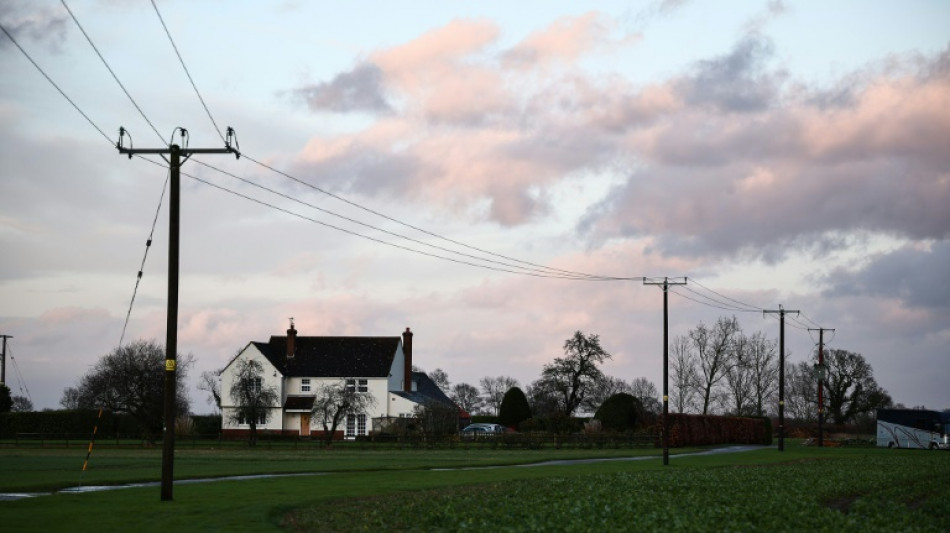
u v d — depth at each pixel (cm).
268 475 4916
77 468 5369
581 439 9125
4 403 11950
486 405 19900
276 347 12025
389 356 11969
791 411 15888
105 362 9500
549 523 2800
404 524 2852
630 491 3872
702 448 9462
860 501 3628
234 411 11088
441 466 5888
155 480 4434
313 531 2697
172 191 3653
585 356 12950
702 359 14162
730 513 3136
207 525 2769
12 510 3044
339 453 7769
